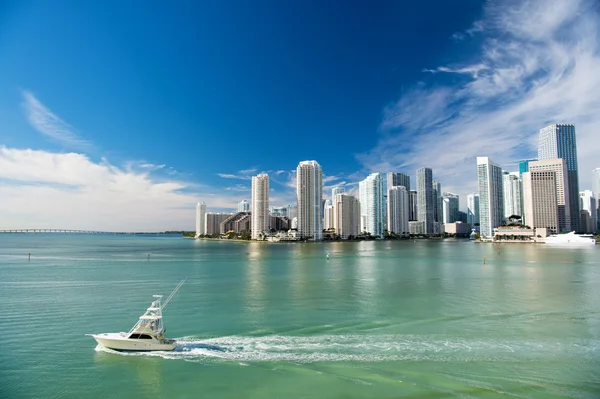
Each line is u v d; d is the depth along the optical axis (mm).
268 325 53406
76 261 156000
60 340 46625
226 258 180250
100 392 33656
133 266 137000
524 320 55500
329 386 34188
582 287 86250
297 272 119875
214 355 41562
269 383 34906
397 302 69312
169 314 59812
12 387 34594
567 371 36906
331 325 53250
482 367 37844
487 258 177500
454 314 59469
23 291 80438
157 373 37219
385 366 38312
